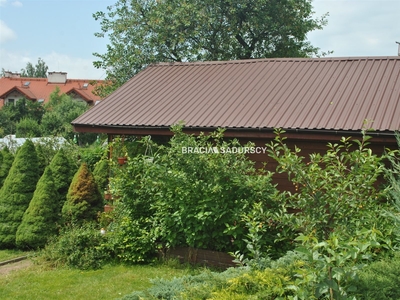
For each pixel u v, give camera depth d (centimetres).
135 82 1425
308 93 1114
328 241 438
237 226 823
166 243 925
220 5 2305
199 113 1128
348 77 1155
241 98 1168
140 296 579
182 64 1509
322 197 616
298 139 1012
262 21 2359
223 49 2395
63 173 1248
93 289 773
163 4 2197
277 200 714
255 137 1013
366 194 615
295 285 455
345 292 436
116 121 1166
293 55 2559
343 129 913
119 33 2222
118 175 970
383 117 930
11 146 2000
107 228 1022
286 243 816
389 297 461
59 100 5212
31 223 1059
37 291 766
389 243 548
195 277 615
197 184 859
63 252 939
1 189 1148
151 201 943
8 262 986
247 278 517
